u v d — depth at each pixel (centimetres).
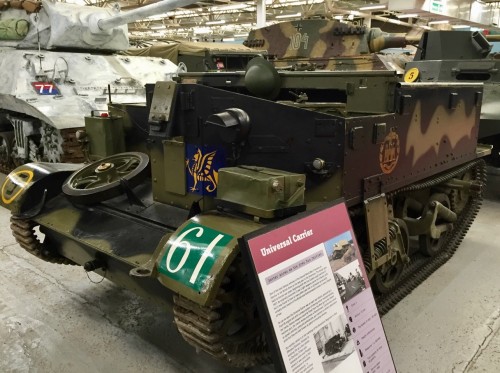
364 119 299
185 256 242
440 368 325
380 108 340
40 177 376
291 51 977
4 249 526
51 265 485
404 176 365
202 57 1230
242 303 269
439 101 399
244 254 204
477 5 1731
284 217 263
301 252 223
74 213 359
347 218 250
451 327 376
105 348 344
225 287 263
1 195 385
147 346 347
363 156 306
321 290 228
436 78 752
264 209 256
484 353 342
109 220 339
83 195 336
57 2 811
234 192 272
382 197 332
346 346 235
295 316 214
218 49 1259
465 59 755
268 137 300
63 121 682
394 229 372
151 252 288
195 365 326
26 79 726
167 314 393
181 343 351
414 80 771
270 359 290
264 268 207
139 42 1528
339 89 357
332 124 283
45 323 376
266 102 296
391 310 402
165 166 343
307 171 294
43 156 760
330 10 1316
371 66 849
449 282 458
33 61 745
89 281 450
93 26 816
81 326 372
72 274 465
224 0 1625
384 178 336
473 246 560
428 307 407
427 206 458
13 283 443
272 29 1010
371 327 251
